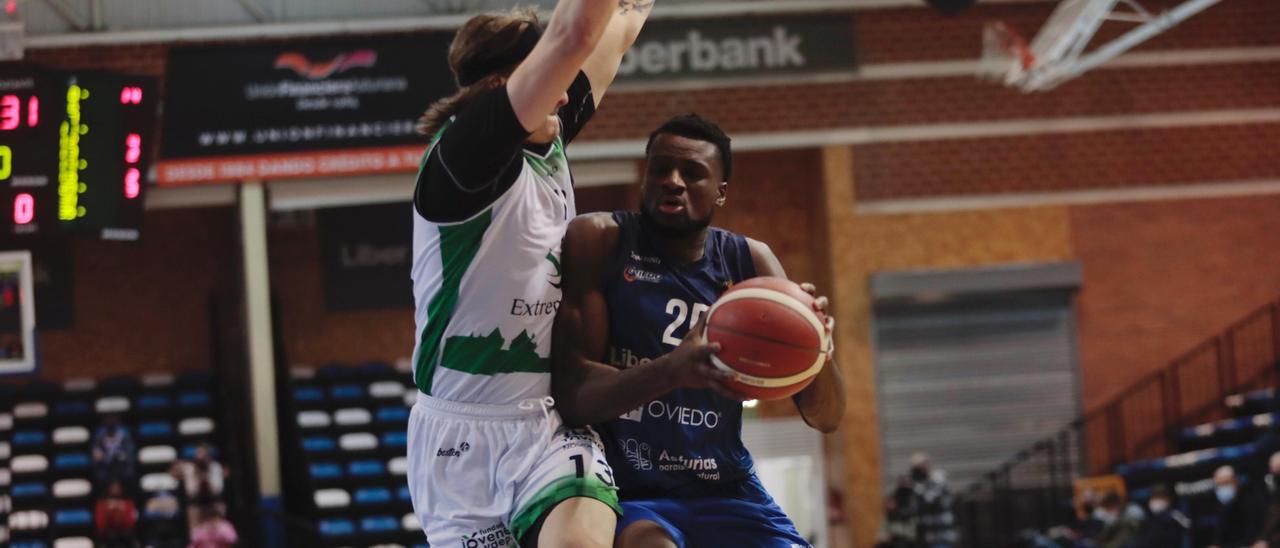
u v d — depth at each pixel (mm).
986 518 21281
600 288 4430
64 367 22328
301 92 19766
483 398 4297
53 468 20562
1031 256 21750
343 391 21875
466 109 3980
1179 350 22000
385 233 22906
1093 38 22062
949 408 21641
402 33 20078
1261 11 22328
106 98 14750
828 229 21562
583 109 4652
